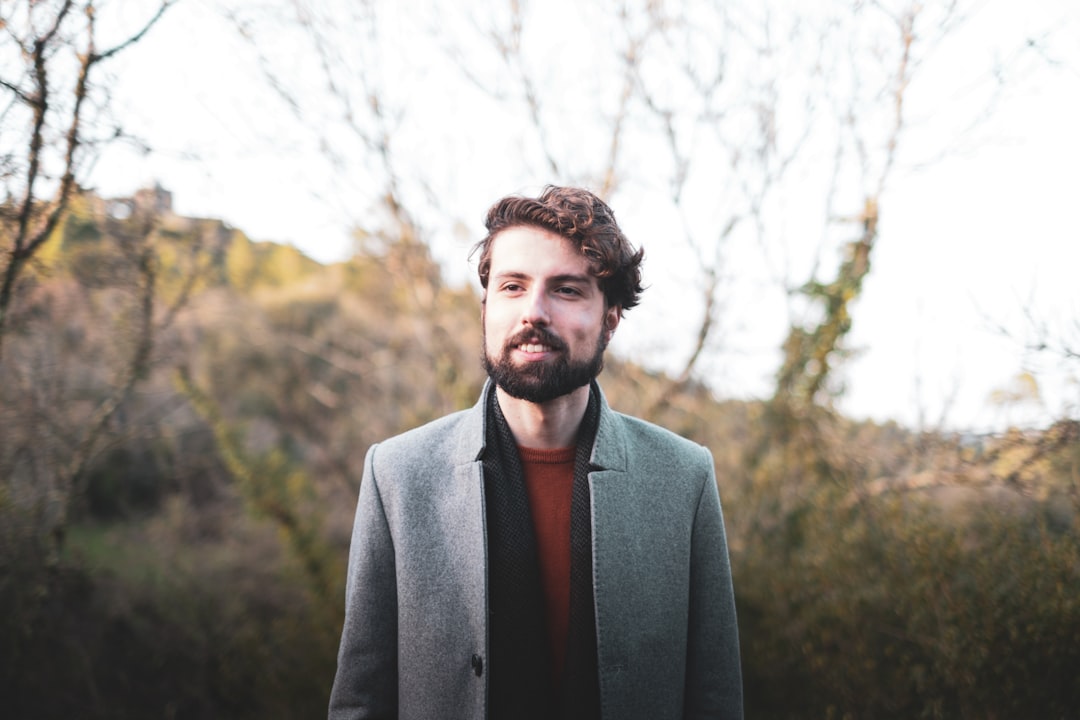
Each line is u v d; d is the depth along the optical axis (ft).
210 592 16.24
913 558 9.64
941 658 8.88
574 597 4.09
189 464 20.12
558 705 4.09
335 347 23.70
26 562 12.41
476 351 17.52
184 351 19.11
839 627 10.36
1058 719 7.86
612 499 4.23
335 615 14.58
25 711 12.21
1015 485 9.57
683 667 4.33
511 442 4.34
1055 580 8.23
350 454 20.43
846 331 13.38
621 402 15.56
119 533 17.34
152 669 14.14
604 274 4.00
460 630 4.07
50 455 13.17
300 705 13.52
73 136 8.34
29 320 11.78
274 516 17.58
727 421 15.10
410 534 4.26
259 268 24.20
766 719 10.98
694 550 4.57
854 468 12.35
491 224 4.16
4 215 8.23
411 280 16.85
